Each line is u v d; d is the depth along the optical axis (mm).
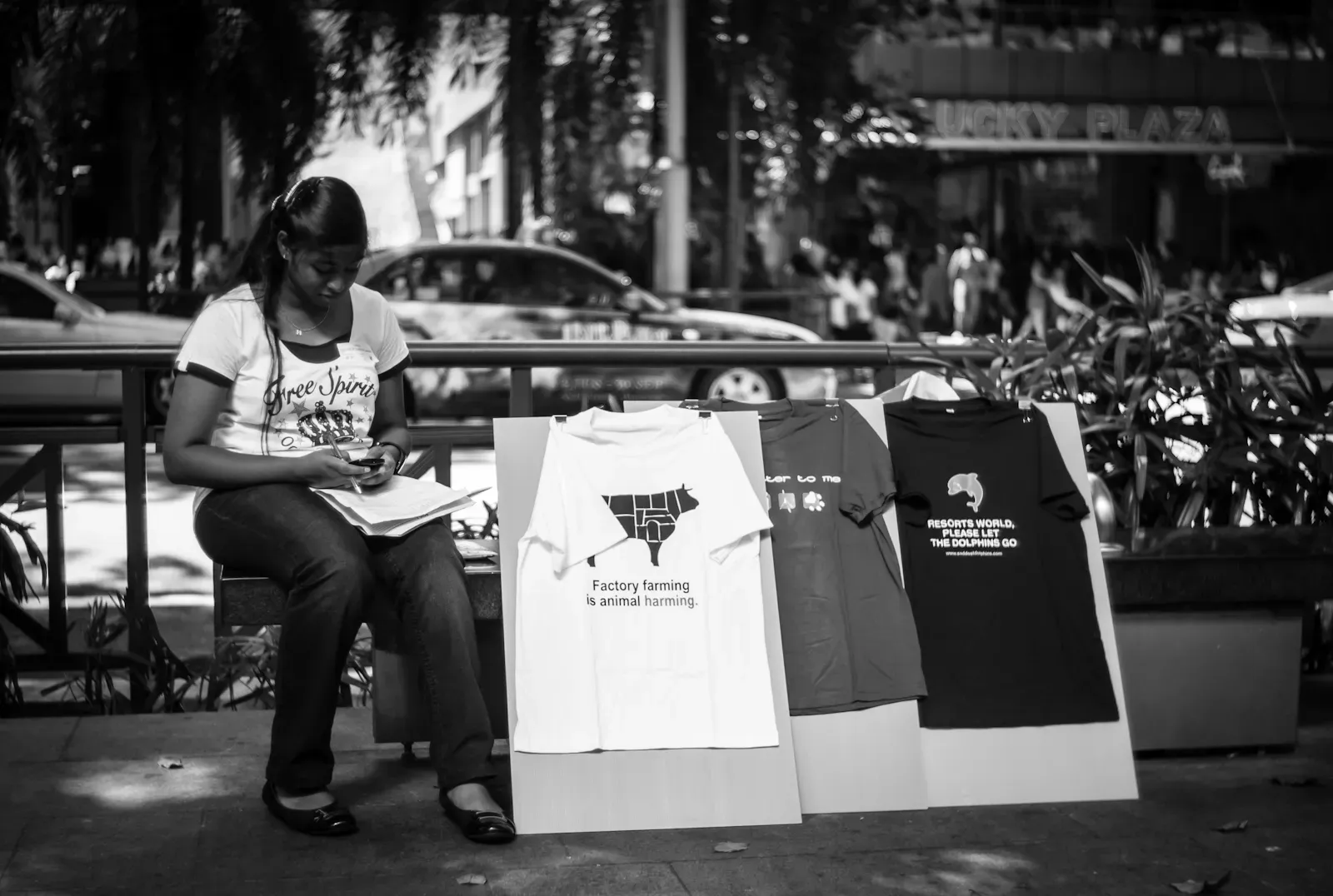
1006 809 4047
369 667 5320
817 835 3832
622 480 4020
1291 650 4570
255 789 4086
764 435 4250
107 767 4270
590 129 12398
